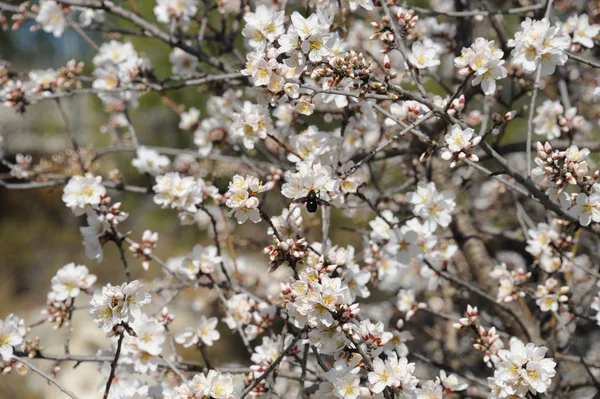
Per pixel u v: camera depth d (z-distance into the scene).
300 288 1.76
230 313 2.50
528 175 2.04
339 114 2.83
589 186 1.93
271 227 1.95
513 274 2.62
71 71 3.11
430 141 2.00
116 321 1.72
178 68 3.46
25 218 9.62
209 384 1.87
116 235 2.32
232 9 3.88
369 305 3.95
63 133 9.20
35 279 8.61
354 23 3.40
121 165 6.83
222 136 3.28
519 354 1.85
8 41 9.23
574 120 2.96
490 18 2.95
